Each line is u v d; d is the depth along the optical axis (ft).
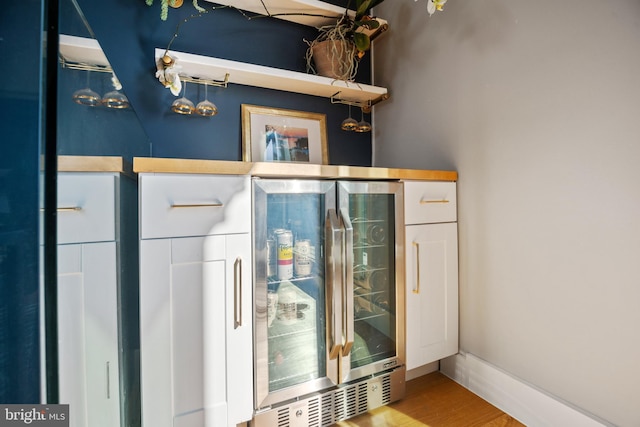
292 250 4.40
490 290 4.80
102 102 2.73
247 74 5.33
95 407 2.46
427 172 4.99
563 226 3.88
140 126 4.27
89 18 4.83
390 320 4.86
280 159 6.02
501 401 4.60
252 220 3.79
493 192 4.71
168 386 3.37
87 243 2.39
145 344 3.27
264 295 3.86
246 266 3.74
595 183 3.57
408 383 5.32
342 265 4.25
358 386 4.54
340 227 4.25
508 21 4.45
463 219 5.21
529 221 4.25
